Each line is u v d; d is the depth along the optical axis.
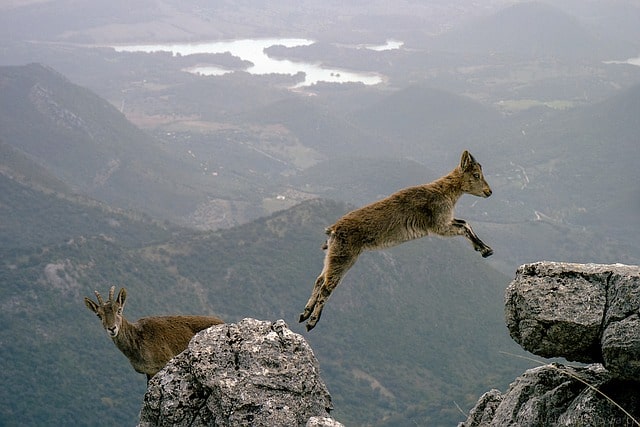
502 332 142.75
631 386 9.29
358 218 13.13
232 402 10.04
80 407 108.62
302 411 10.04
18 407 107.00
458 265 157.00
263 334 10.74
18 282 130.25
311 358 10.54
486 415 10.84
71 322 126.62
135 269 144.50
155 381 10.67
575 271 9.48
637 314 8.84
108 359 120.56
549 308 9.33
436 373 131.38
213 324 15.06
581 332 9.16
